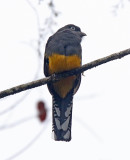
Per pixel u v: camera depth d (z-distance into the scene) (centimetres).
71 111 941
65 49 945
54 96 955
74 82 953
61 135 893
